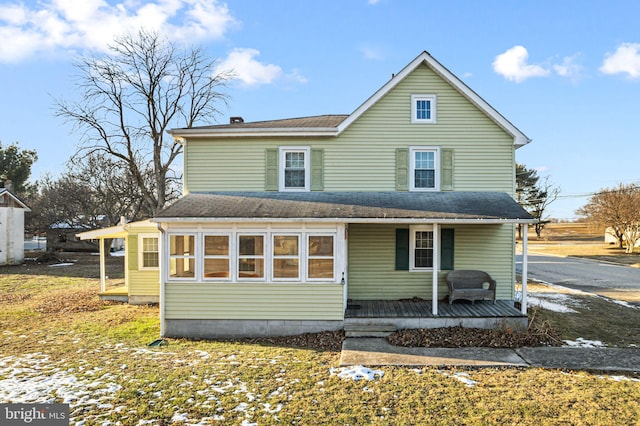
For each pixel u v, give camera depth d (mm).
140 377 7531
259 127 13062
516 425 5672
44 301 15281
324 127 12805
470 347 9164
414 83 12883
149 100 24203
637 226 37312
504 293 12805
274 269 10719
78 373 7742
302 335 10555
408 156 12883
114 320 12289
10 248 27984
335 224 10625
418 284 12883
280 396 6688
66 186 32094
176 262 10852
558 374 7547
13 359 8578
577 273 24562
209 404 6398
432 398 6562
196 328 10734
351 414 6047
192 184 13109
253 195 12656
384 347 9297
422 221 10352
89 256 34750
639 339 9992
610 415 5914
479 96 12516
